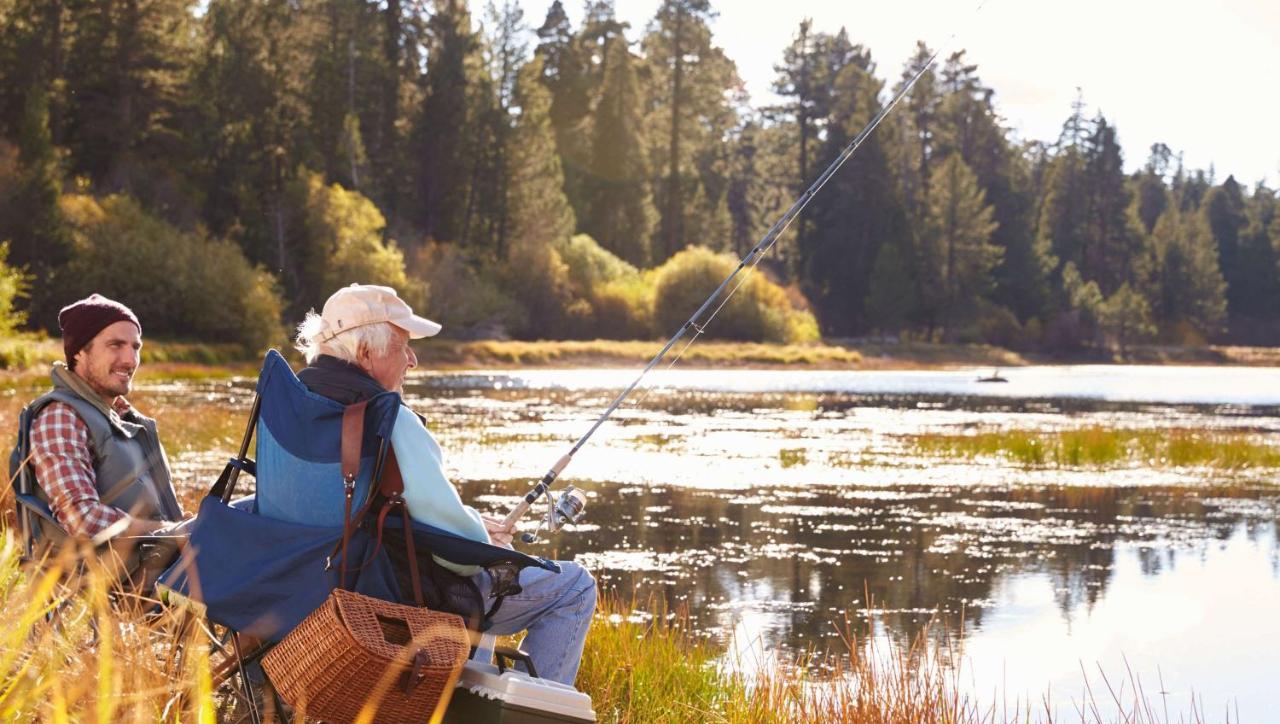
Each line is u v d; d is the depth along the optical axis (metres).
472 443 19.44
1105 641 7.46
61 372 3.69
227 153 63.12
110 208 52.06
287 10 74.38
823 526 11.89
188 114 64.38
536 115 82.75
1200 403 35.94
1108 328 99.31
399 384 3.41
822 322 88.25
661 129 96.50
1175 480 16.00
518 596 3.46
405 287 61.78
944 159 97.12
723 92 104.19
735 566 9.72
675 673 5.57
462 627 2.92
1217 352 100.44
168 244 50.09
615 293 73.25
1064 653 7.14
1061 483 15.55
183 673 2.80
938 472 16.58
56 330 47.41
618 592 8.60
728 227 94.50
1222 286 113.69
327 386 3.20
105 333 3.72
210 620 3.07
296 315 59.94
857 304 88.75
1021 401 36.38
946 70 101.62
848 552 10.47
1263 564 10.07
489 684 2.91
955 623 7.89
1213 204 129.12
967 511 13.03
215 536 3.08
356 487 3.03
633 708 4.98
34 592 2.71
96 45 61.22
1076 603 8.53
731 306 72.62
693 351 66.38
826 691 5.85
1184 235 114.31
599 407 29.80
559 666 3.49
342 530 3.01
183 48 64.50
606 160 94.44
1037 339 94.88
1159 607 8.42
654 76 99.94
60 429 3.58
